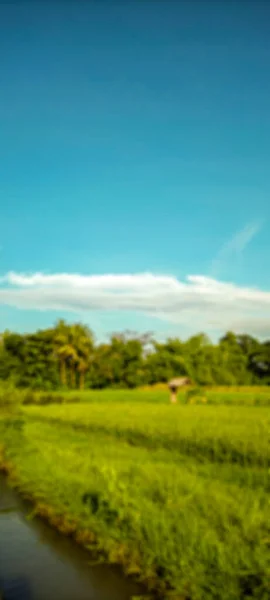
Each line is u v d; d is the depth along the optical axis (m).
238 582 5.25
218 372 84.75
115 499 7.76
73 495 8.80
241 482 9.85
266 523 6.29
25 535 8.69
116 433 19.69
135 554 6.73
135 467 9.94
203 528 6.33
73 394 58.97
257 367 88.62
